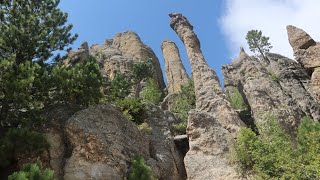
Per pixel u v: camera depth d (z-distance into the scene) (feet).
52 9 101.86
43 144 76.89
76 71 89.71
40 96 84.74
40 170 61.26
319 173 80.33
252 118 126.62
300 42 161.48
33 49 90.84
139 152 90.68
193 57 155.94
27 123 79.15
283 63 163.12
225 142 104.17
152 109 114.01
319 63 151.23
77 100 93.50
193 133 107.24
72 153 79.25
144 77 170.19
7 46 88.58
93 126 84.58
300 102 140.05
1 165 72.02
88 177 76.64
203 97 127.54
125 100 113.91
